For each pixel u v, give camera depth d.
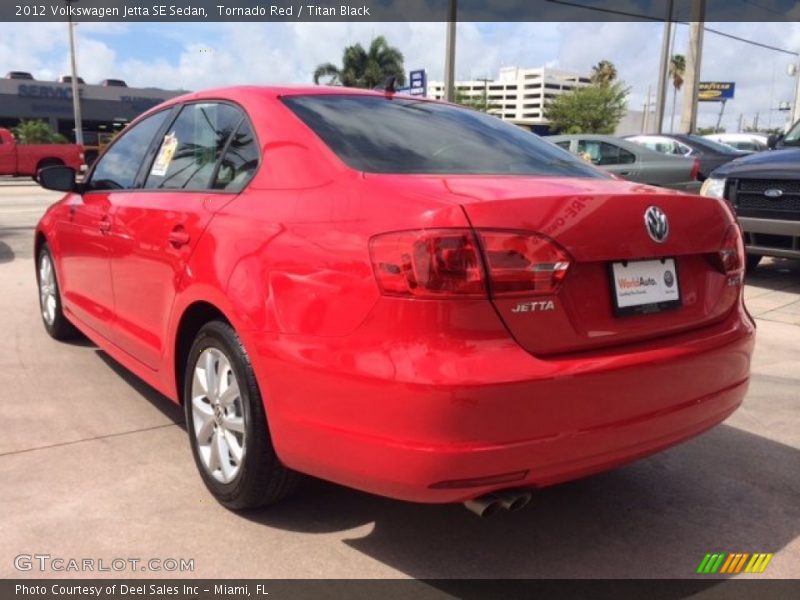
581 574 2.61
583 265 2.38
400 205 2.33
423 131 3.13
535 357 2.26
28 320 5.91
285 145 2.89
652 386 2.47
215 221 2.95
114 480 3.17
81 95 49.75
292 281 2.50
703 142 13.49
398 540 2.79
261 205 2.79
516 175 2.87
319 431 2.40
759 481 3.34
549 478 2.32
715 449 3.67
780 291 7.38
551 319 2.29
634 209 2.51
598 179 3.05
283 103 3.12
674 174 11.19
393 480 2.25
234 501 2.88
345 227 2.41
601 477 3.37
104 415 3.90
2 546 2.66
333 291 2.37
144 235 3.46
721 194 7.44
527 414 2.21
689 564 2.69
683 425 2.60
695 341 2.64
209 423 3.01
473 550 2.75
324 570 2.59
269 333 2.54
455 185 2.48
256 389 2.69
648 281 2.57
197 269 2.96
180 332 3.19
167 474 3.24
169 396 3.39
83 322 4.51
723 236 2.84
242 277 2.69
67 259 4.64
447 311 2.17
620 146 11.31
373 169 2.68
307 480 3.23
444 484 2.20
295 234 2.56
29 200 18.09
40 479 3.16
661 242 2.56
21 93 47.22
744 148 20.59
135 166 4.00
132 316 3.68
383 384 2.20
